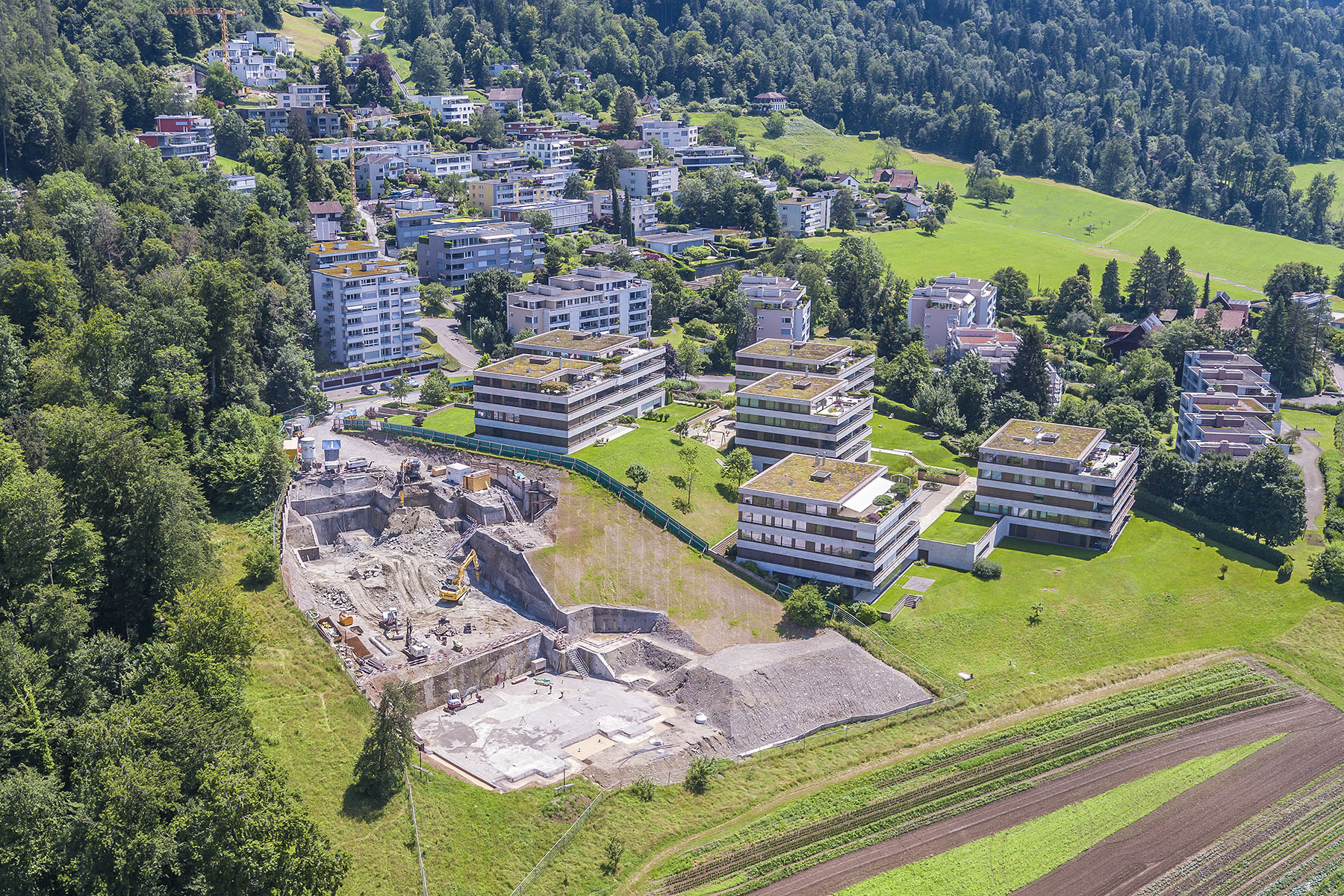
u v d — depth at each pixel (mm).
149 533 169500
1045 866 149625
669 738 176625
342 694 172750
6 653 134875
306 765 157250
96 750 131000
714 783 166750
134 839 123438
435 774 161500
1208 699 187750
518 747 173500
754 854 152250
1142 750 174875
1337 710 186500
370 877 143125
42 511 151625
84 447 174375
